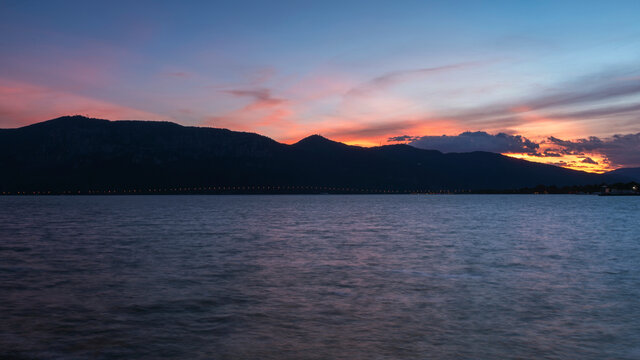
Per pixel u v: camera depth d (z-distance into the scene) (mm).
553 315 17469
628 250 37406
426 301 19609
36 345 14359
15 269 28172
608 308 18453
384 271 27062
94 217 95500
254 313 17797
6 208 155125
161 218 90750
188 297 20453
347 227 64688
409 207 167000
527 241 44812
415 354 13531
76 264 30188
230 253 35625
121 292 21531
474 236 50219
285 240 46000
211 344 14430
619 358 13328
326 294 20938
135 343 14547
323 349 13938
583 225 68562
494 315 17469
